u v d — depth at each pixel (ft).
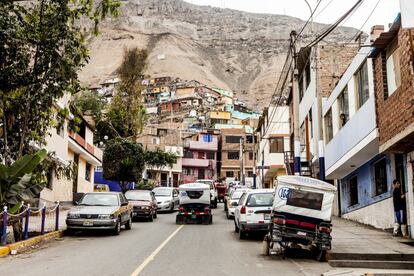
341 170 74.02
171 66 513.45
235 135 256.11
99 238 55.98
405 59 41.29
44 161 53.21
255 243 51.90
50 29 47.98
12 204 47.01
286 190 41.83
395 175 54.90
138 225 76.23
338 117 71.97
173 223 80.38
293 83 70.54
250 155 253.24
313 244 40.57
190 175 247.91
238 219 57.93
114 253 42.47
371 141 53.11
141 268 34.22
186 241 52.90
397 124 44.09
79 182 125.18
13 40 44.80
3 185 45.57
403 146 46.52
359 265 37.96
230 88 561.02
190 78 482.28
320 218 40.81
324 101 84.12
